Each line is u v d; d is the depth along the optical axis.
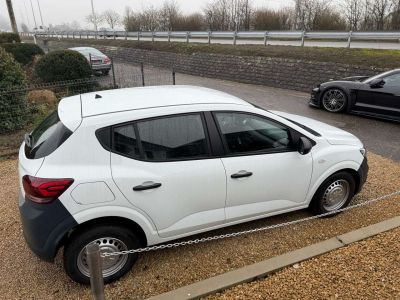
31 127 8.05
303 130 3.83
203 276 3.32
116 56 27.06
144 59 23.27
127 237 3.13
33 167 2.92
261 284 3.09
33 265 3.50
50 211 2.84
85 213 2.91
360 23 26.31
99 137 2.98
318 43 17.88
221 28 34.03
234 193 3.51
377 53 13.35
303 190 3.91
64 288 3.19
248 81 15.82
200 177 3.29
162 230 3.29
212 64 17.72
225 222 3.59
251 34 19.16
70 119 3.02
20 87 7.94
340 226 4.07
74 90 11.50
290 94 12.75
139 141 3.10
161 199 3.16
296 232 3.96
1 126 7.67
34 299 3.08
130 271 3.38
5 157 6.45
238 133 3.50
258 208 3.72
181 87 4.05
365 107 8.80
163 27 40.16
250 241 3.81
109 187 2.94
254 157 3.54
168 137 3.21
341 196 4.24
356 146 4.18
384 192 4.88
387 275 3.17
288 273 3.22
